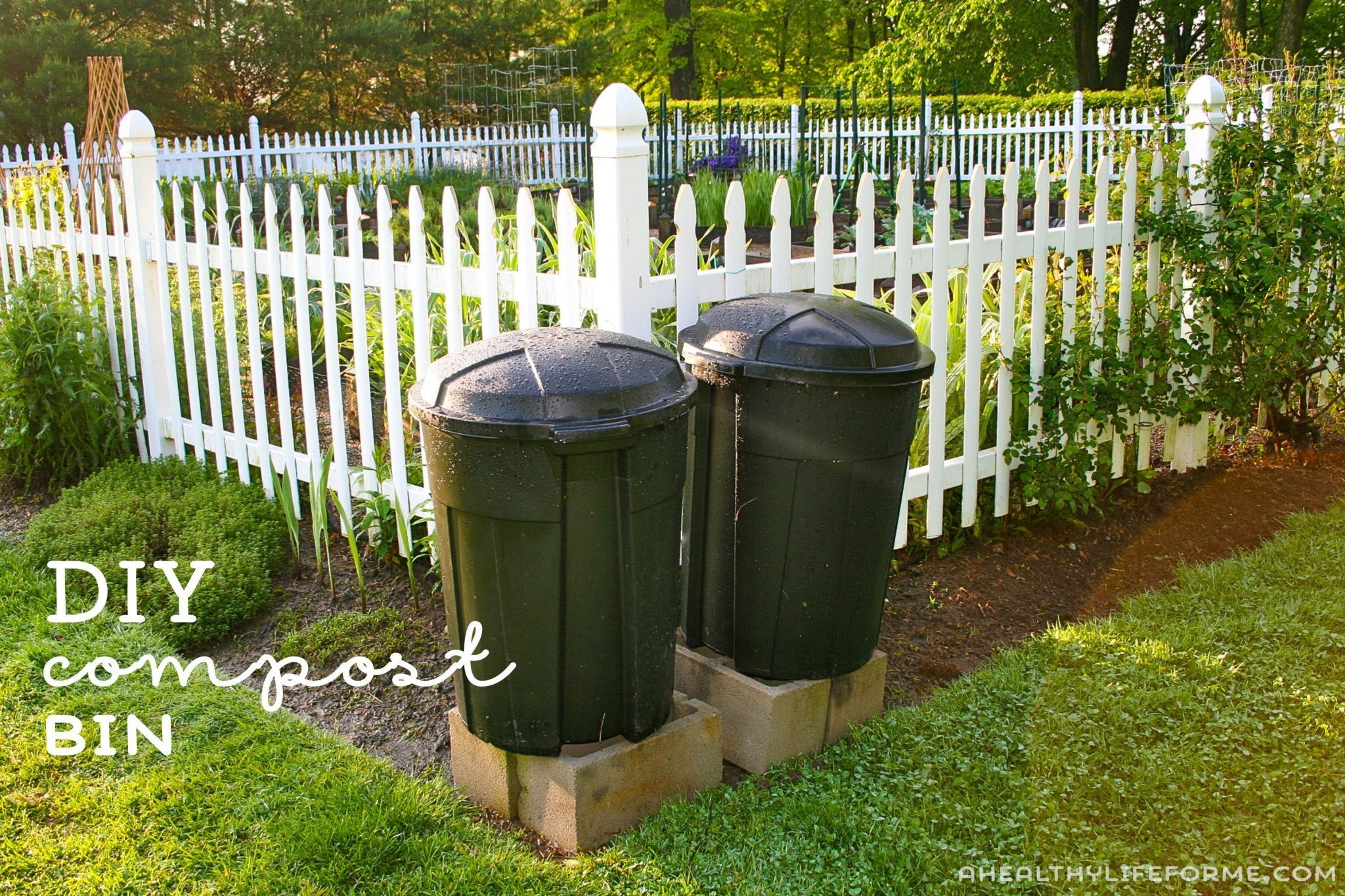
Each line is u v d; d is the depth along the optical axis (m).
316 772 3.16
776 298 3.18
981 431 4.94
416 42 31.31
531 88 30.48
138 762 3.22
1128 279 5.12
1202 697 3.49
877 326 3.01
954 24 28.55
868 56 31.44
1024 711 3.43
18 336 5.62
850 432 2.94
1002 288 4.66
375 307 5.70
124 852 2.84
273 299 4.80
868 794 3.01
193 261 5.33
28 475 5.77
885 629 4.07
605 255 3.43
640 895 2.67
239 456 5.29
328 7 29.06
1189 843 2.80
